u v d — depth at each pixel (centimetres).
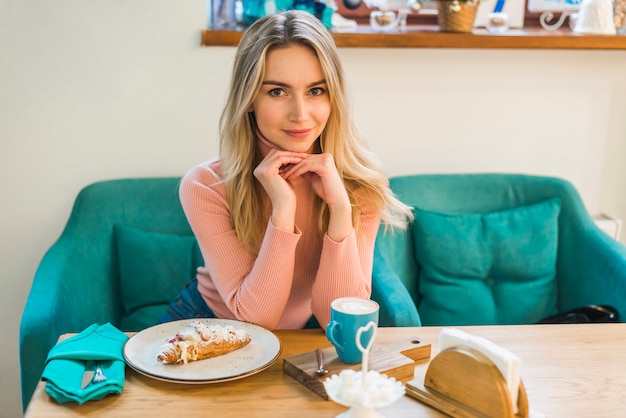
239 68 143
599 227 230
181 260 201
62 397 104
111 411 103
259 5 212
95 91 212
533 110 231
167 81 213
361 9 236
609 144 237
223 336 118
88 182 219
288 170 143
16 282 224
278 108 140
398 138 228
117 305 202
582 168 238
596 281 202
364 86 222
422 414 104
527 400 101
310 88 140
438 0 217
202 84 214
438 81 224
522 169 236
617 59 229
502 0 227
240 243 147
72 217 201
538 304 210
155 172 220
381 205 154
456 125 229
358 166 152
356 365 113
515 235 209
